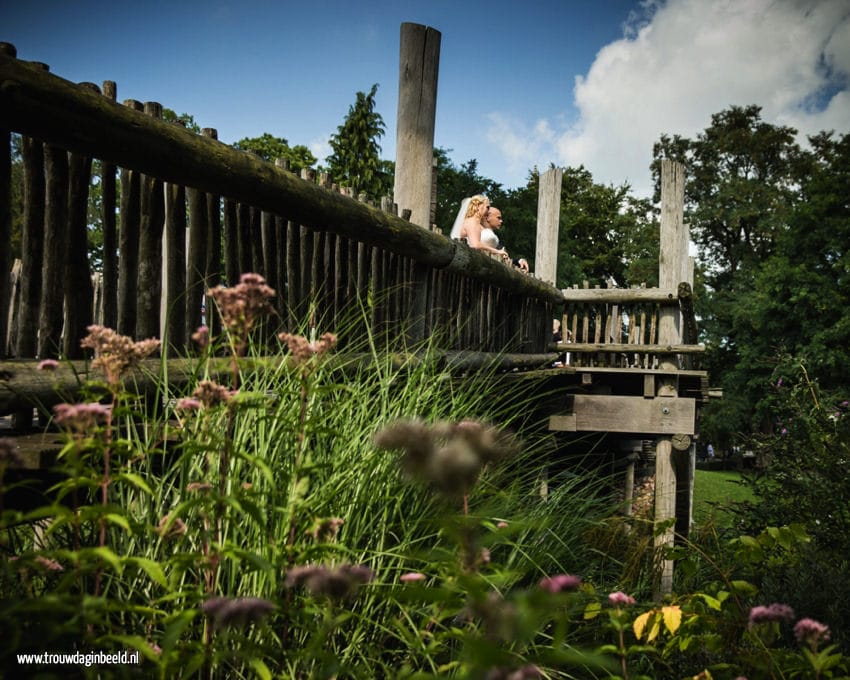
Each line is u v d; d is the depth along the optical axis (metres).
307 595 1.71
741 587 2.37
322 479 2.04
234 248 2.92
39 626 1.32
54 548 1.82
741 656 2.05
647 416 5.99
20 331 2.16
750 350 29.09
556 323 7.98
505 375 4.35
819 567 3.71
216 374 2.39
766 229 38.84
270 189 2.78
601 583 3.16
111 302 2.45
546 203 7.71
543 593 1.04
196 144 2.39
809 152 40.88
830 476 4.64
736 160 42.81
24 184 2.17
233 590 1.82
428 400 2.84
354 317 3.74
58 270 2.24
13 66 1.79
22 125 1.88
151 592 1.75
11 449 1.24
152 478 1.90
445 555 1.45
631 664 2.52
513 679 1.07
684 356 8.54
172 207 2.64
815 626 1.50
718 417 31.31
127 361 1.49
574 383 7.05
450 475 0.98
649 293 6.96
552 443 3.98
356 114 39.69
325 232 3.52
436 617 1.53
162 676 1.18
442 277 4.85
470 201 6.33
